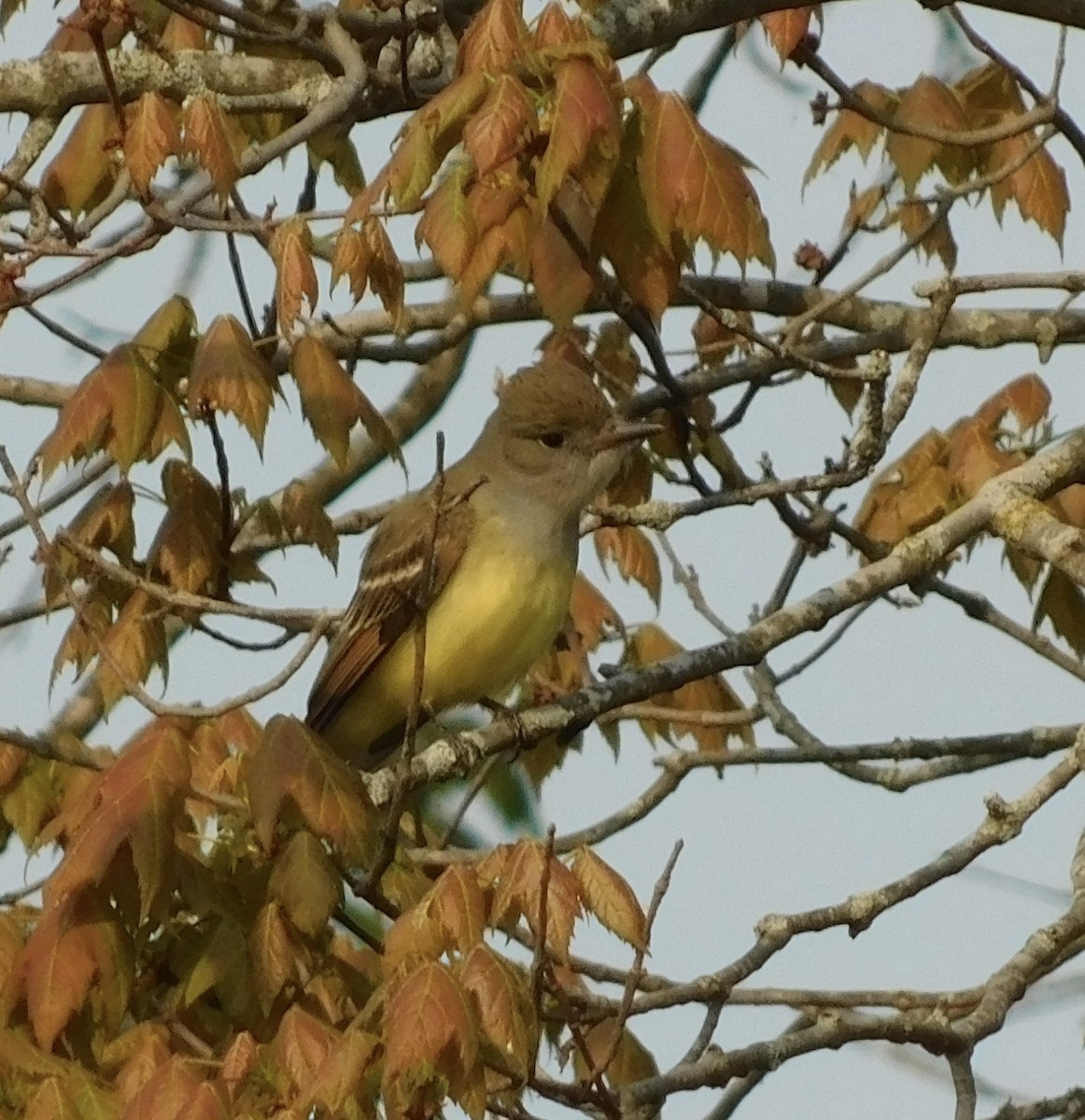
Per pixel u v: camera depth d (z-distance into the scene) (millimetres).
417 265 15508
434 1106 8375
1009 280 11734
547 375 13148
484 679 13062
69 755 11688
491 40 9906
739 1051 10703
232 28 13805
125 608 12266
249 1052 8633
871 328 15109
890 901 11117
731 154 10641
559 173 9609
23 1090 9031
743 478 14750
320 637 10211
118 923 9383
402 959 8641
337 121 12336
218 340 11211
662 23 12305
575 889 8914
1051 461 12305
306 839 9680
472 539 12852
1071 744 13844
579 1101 9062
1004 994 10797
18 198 13891
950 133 12641
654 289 10664
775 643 12008
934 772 14156
